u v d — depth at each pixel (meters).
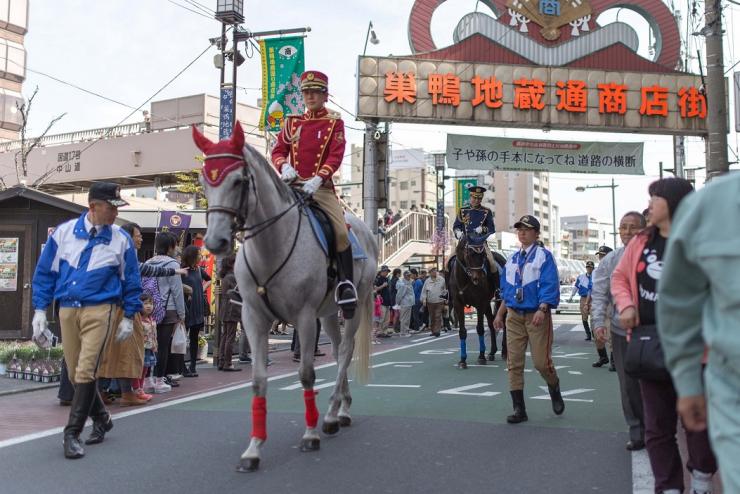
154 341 7.82
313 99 5.82
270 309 5.17
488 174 94.19
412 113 17.84
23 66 35.66
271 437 5.81
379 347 14.67
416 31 18.14
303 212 5.31
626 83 18.61
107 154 26.36
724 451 2.05
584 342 15.80
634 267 3.81
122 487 4.44
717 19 8.74
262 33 14.64
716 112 8.75
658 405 3.77
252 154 4.86
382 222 25.08
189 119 25.52
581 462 5.00
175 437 5.84
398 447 5.44
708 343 2.10
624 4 18.83
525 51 18.44
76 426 5.19
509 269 6.44
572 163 18.95
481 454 5.22
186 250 9.63
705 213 2.09
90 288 5.27
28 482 4.55
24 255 13.20
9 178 28.73
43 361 9.05
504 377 9.57
